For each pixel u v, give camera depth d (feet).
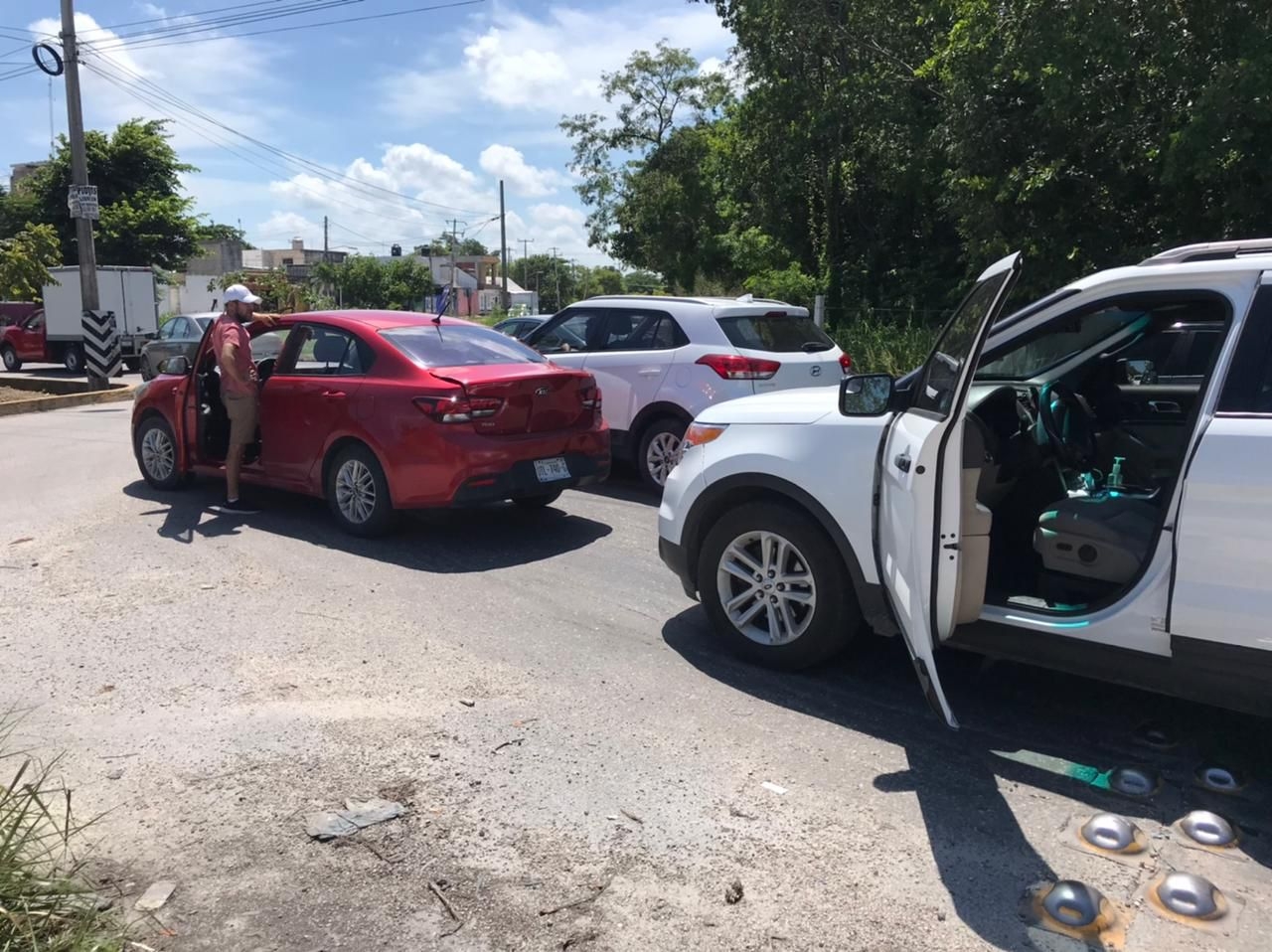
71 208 62.39
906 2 64.85
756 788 11.67
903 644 16.33
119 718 13.39
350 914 9.35
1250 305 11.10
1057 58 41.37
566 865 10.13
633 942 8.96
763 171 80.48
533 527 24.35
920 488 11.49
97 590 18.98
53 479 30.60
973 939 9.01
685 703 14.02
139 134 130.52
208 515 25.30
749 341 26.68
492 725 13.24
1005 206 47.60
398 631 16.83
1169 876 9.87
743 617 15.46
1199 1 38.52
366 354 22.49
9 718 13.34
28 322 87.20
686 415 26.68
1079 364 16.85
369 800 11.34
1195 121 37.01
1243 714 13.58
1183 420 16.28
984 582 12.60
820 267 80.79
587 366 28.81
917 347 46.85
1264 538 10.51
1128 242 45.42
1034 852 10.41
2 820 9.30
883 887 9.78
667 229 113.09
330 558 21.29
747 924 9.21
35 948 8.00
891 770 12.14
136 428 28.55
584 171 120.16
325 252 251.39
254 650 15.88
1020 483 15.23
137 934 8.99
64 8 61.87
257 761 12.23
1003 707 13.94
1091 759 12.42
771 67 72.23
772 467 14.64
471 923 9.22
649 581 19.83
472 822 10.90
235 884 9.79
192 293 163.22
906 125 67.21
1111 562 12.72
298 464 23.73
